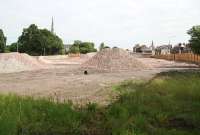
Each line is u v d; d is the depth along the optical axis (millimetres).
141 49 131750
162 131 9000
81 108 11297
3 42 75750
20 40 87250
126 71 33250
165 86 16938
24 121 9148
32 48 85688
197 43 48000
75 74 29312
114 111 10766
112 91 16094
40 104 10672
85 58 72688
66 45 123125
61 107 10523
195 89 15508
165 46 125812
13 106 10039
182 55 67625
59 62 56312
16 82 21953
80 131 8953
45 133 8688
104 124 9516
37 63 44844
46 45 86750
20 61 40188
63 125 9258
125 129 8875
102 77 25281
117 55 39250
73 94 15344
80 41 110188
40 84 20344
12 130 8312
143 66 38125
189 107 11891
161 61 62750
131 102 12234
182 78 21797
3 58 39531
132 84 18828
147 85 18062
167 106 11914
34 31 86250
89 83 20453
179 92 14852
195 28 48750
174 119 10336
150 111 11016
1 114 9156
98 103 12477
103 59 38688
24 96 13062
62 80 22969
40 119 9516
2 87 18703
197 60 56938
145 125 9469
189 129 9383
